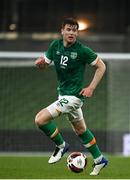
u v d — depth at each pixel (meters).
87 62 20.09
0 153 31.25
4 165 24.72
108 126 38.69
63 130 36.16
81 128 20.92
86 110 40.16
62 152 20.83
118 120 39.62
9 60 43.06
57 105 20.16
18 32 56.34
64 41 20.06
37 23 56.72
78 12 56.88
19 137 36.03
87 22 56.75
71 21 19.77
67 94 20.16
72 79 20.14
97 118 39.59
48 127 20.34
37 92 43.19
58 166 24.38
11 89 43.22
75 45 20.00
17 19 56.66
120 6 57.03
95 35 56.22
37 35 56.22
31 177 21.02
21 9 56.78
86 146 21.03
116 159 27.31
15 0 56.84
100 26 56.84
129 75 42.22
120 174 21.98
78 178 20.61
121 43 53.91
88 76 38.56
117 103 41.16
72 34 19.73
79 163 20.89
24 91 43.31
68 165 21.05
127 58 33.59
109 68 41.59
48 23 56.72
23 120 39.53
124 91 41.50
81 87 20.25
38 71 43.94
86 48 19.98
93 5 57.00
